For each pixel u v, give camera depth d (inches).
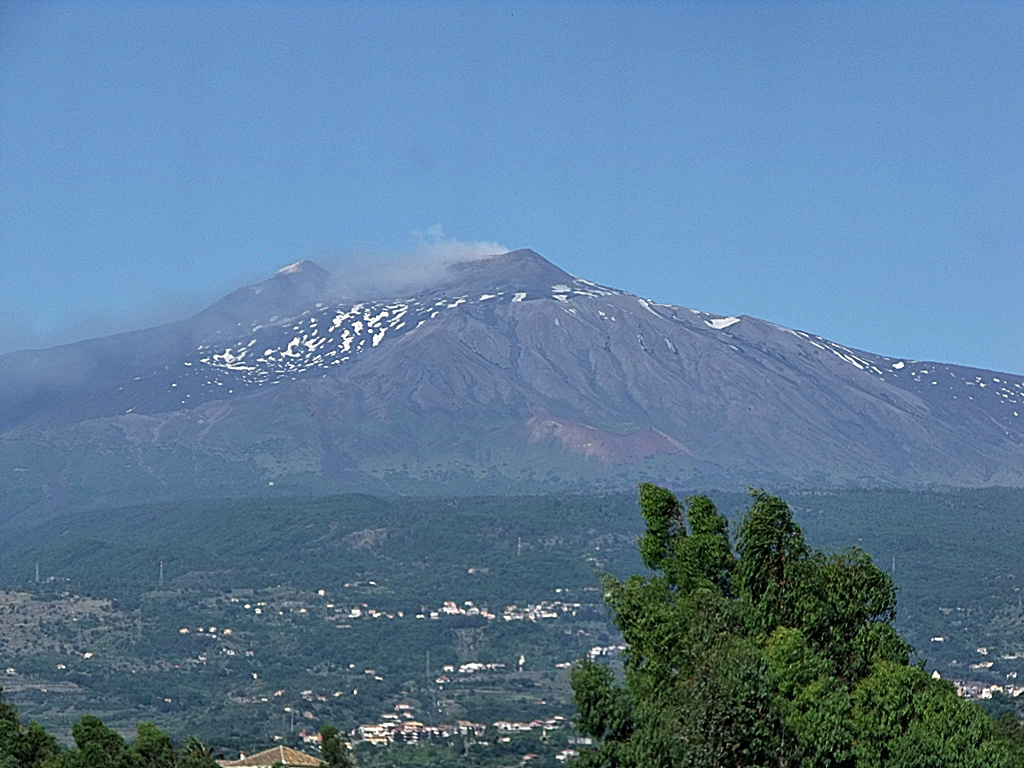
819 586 2694.4
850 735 2422.5
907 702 2503.7
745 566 2719.0
